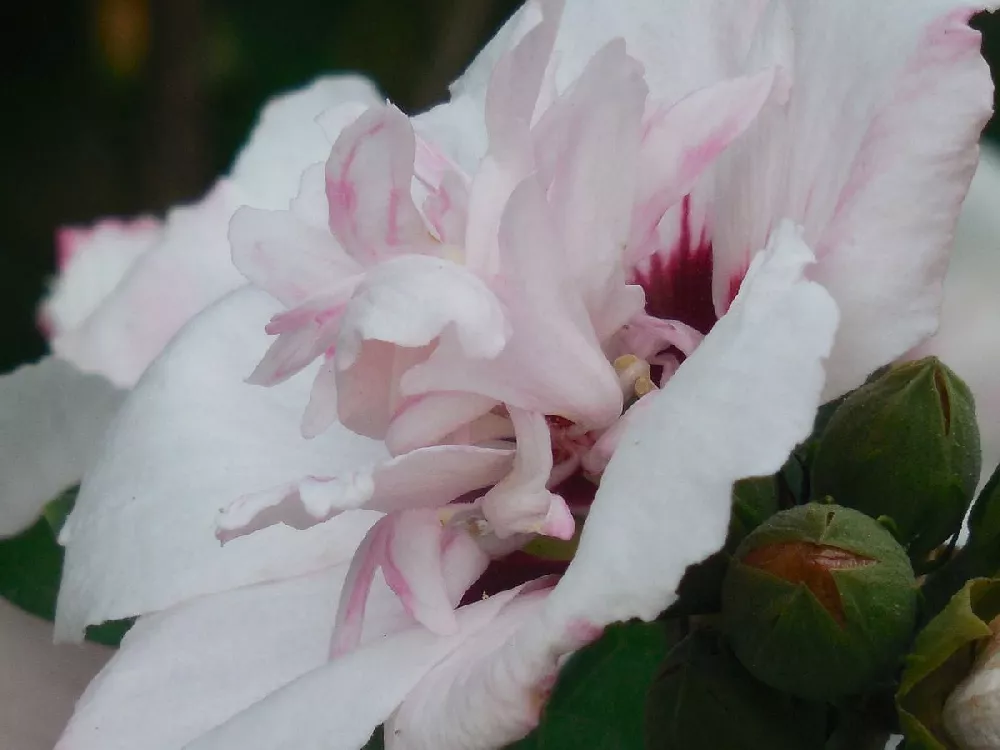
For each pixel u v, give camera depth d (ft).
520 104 0.70
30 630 0.85
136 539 0.77
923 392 0.74
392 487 0.69
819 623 0.70
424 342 0.67
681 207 0.76
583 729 0.85
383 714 0.67
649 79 0.77
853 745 0.73
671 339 0.72
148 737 0.73
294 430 0.78
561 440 0.72
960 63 0.69
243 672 0.74
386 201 0.70
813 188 0.71
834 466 0.75
